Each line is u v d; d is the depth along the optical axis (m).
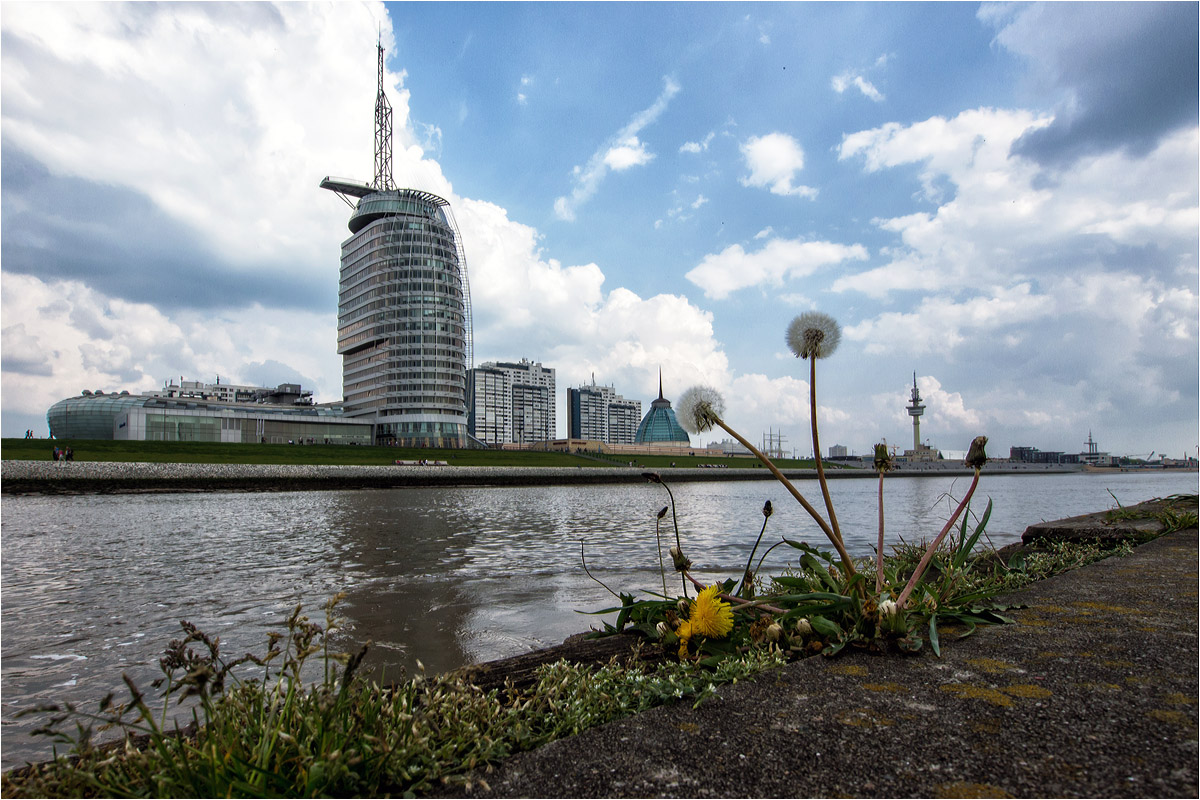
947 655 2.36
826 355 2.83
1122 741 1.56
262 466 59.75
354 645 6.28
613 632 3.59
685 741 1.67
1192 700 1.80
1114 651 2.30
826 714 1.83
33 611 7.88
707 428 2.94
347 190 146.62
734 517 24.97
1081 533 5.86
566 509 30.98
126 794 1.50
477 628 6.95
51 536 17.89
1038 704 1.83
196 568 11.58
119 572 11.10
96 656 6.00
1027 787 1.36
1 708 4.66
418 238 128.88
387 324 127.19
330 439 112.94
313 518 24.75
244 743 1.68
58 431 112.88
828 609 2.83
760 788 1.40
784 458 163.62
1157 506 7.71
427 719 1.70
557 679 2.21
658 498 43.88
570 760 1.59
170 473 52.81
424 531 19.16
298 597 8.74
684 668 2.33
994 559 5.15
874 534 16.52
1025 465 192.25
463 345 131.12
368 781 1.56
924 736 1.65
